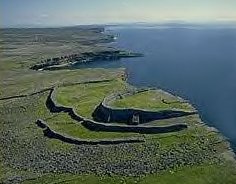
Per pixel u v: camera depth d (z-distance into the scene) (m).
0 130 93.56
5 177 68.31
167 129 84.38
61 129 89.38
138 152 75.25
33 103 114.75
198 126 86.62
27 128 93.56
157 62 189.88
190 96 118.31
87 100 110.25
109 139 81.25
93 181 65.06
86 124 91.12
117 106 94.38
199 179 63.94
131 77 153.75
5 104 115.88
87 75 153.12
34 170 70.81
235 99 112.50
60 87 129.50
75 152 77.50
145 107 93.75
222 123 91.75
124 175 66.50
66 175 67.94
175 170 67.31
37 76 156.38
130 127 85.56
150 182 63.53
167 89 129.88
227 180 63.47
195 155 72.81
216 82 137.00
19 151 80.12
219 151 74.62
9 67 182.88
